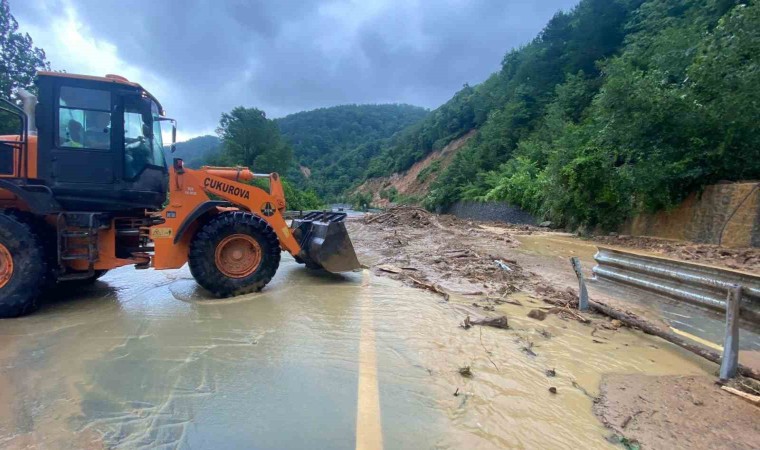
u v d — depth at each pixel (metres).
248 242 5.66
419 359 3.50
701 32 14.03
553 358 3.62
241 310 4.89
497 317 4.55
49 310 4.87
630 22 29.92
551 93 35.16
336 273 7.11
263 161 48.34
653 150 12.34
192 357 3.46
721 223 11.02
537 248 11.51
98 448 2.22
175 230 5.48
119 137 5.17
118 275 7.01
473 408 2.72
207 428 2.43
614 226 15.27
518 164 27.89
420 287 6.25
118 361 3.36
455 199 35.25
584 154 15.99
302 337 3.97
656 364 3.56
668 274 4.41
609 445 2.36
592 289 6.44
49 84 4.91
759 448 2.34
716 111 11.07
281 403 2.73
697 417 2.67
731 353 3.25
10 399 2.71
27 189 4.80
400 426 2.48
